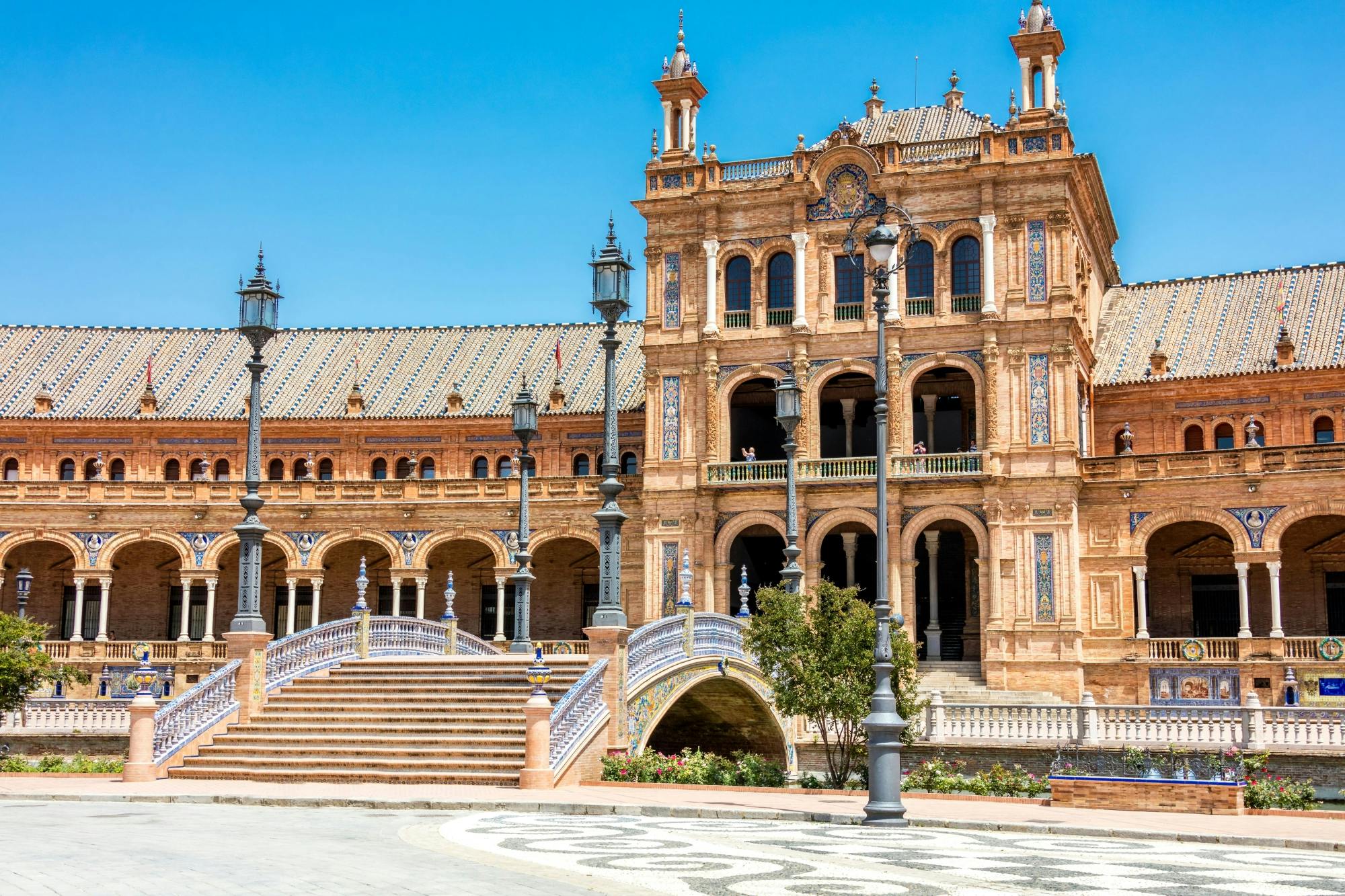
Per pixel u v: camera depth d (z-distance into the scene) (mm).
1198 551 65250
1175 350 71250
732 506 65812
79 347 83875
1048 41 64125
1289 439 67125
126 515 73062
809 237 66000
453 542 75562
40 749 48438
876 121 73188
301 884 17172
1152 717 45938
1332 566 63250
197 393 80625
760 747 50000
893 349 64312
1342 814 30156
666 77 69000
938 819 26938
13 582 76625
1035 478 61875
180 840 21578
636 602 68438
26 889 16469
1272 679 58250
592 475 76438
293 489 72875
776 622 39625
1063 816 28484
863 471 64438
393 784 32781
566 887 17312
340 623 42562
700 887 17578
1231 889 18484
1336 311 69750
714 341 66312
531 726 32125
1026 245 63406
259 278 37938
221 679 37125
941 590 70438
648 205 67938
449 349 83250
